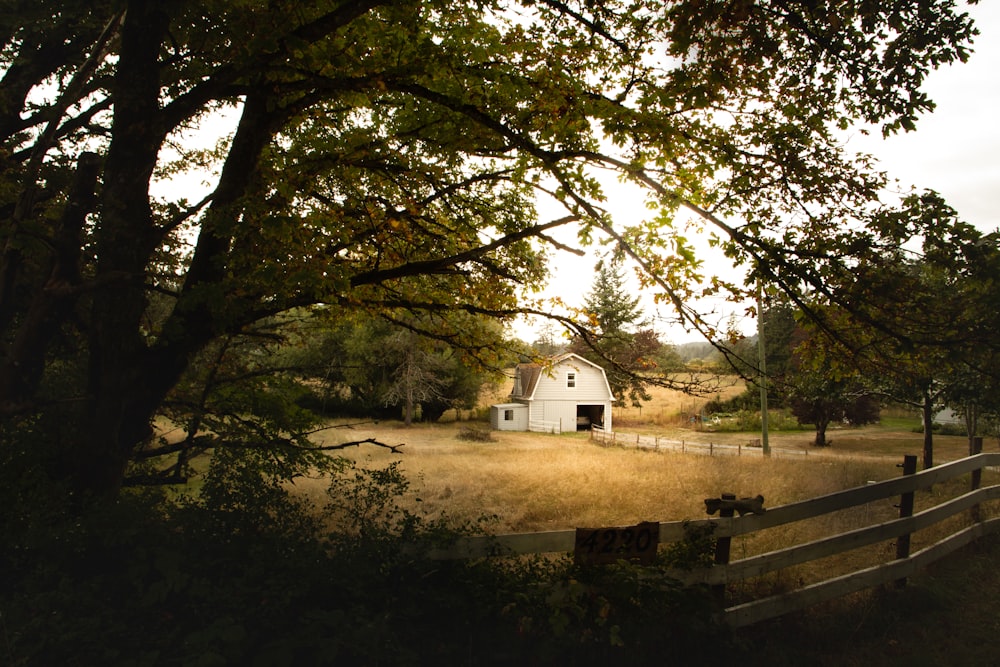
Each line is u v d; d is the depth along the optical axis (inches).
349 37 199.5
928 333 191.9
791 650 174.9
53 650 120.3
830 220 202.7
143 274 169.3
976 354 187.6
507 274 252.5
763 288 202.4
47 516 148.8
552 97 181.9
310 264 169.2
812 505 203.6
